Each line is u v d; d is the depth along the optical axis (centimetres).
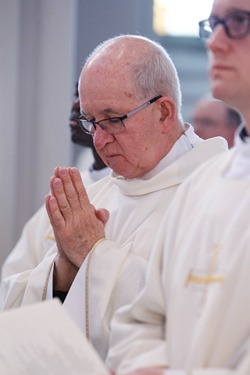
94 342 400
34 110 920
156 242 336
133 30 940
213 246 301
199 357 290
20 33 908
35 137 923
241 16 299
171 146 430
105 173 554
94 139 418
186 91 1046
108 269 404
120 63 405
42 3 906
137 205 430
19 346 308
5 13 893
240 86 302
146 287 331
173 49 1042
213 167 329
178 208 327
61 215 419
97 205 460
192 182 331
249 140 314
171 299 310
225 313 291
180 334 302
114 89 402
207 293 297
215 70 306
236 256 292
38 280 436
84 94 409
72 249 419
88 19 928
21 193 929
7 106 901
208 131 747
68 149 921
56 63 911
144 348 320
